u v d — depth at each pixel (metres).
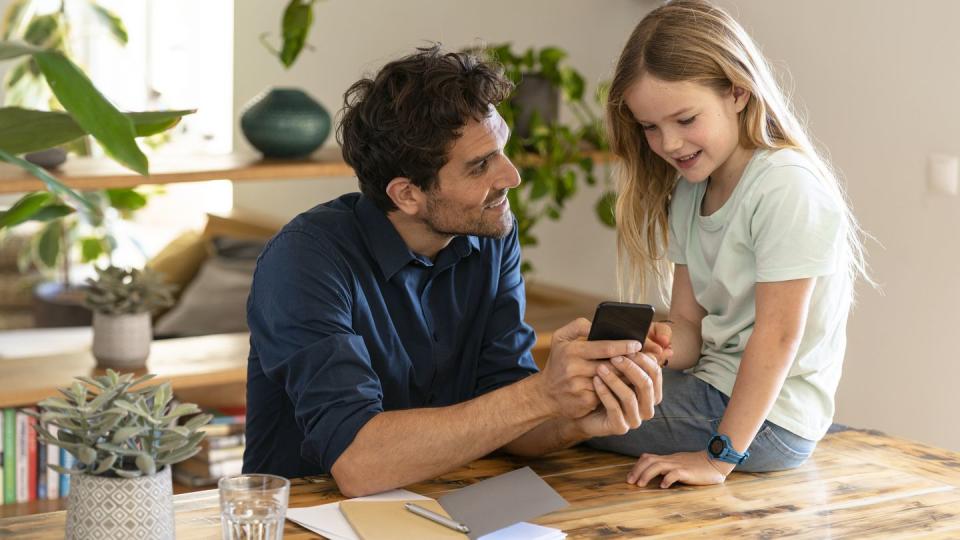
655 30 2.04
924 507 1.82
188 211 6.63
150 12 6.46
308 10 3.76
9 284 5.95
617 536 1.67
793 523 1.74
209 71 6.12
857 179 3.50
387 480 1.81
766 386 1.92
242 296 4.93
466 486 1.87
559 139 3.87
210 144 6.13
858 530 1.72
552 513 1.77
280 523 1.47
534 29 4.46
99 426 1.45
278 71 5.47
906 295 3.40
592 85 4.32
